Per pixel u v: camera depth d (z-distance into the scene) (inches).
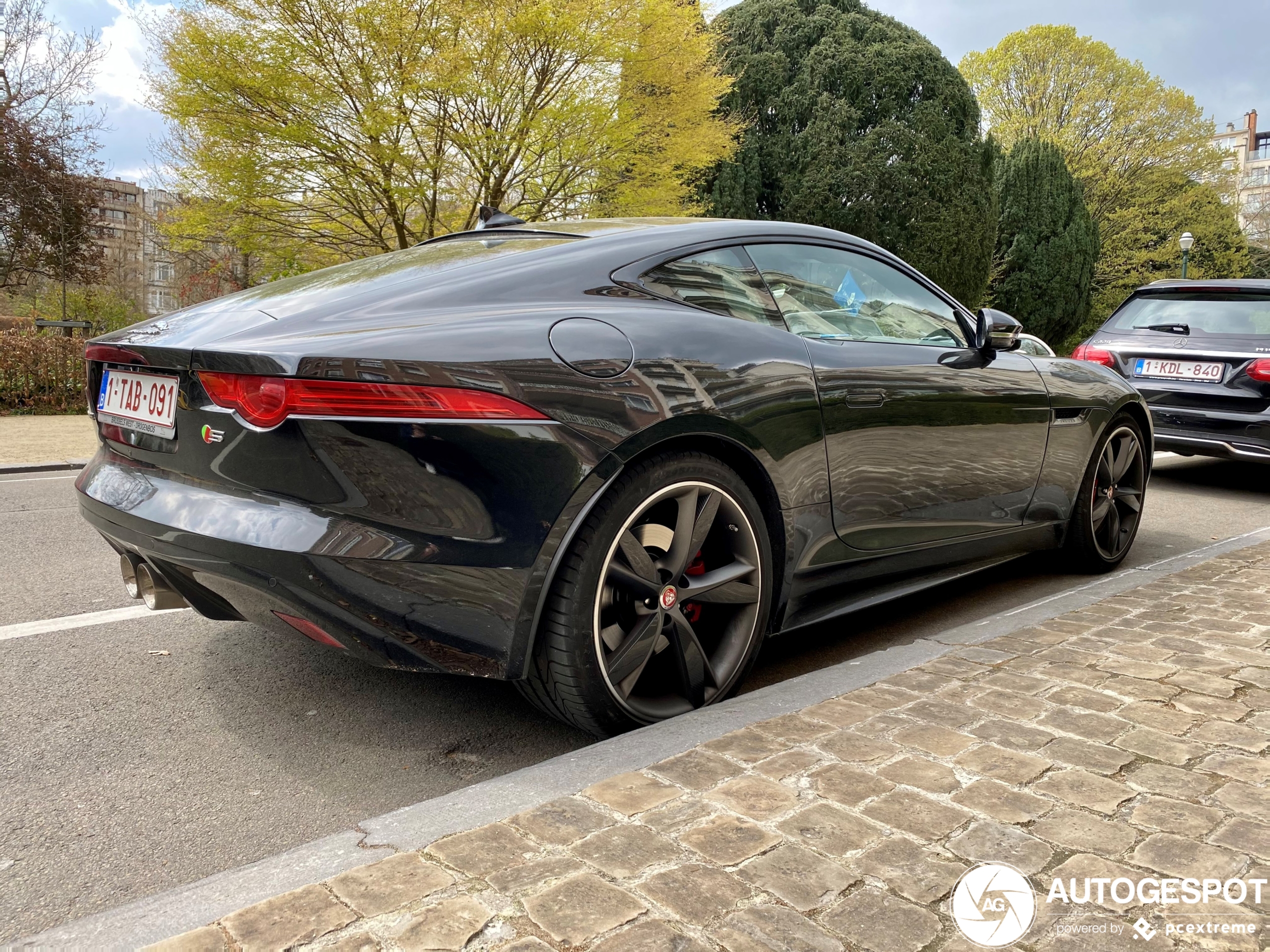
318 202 565.3
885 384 101.9
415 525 69.4
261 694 98.0
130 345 84.3
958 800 62.3
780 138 918.4
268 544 69.9
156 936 49.1
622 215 600.4
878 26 922.1
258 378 70.8
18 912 59.2
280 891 52.8
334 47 503.8
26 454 310.5
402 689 99.7
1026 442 125.8
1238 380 226.1
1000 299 1146.7
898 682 85.4
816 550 95.9
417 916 49.4
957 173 898.1
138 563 87.7
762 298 97.1
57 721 90.6
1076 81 1374.3
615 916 49.4
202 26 475.5
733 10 971.3
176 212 555.2
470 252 95.1
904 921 49.1
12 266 871.1
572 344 76.0
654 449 79.4
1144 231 1407.5
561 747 85.9
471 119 532.7
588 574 74.7
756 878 53.1
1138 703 79.4
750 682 102.1
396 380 68.1
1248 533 176.9
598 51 515.8
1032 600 134.6
